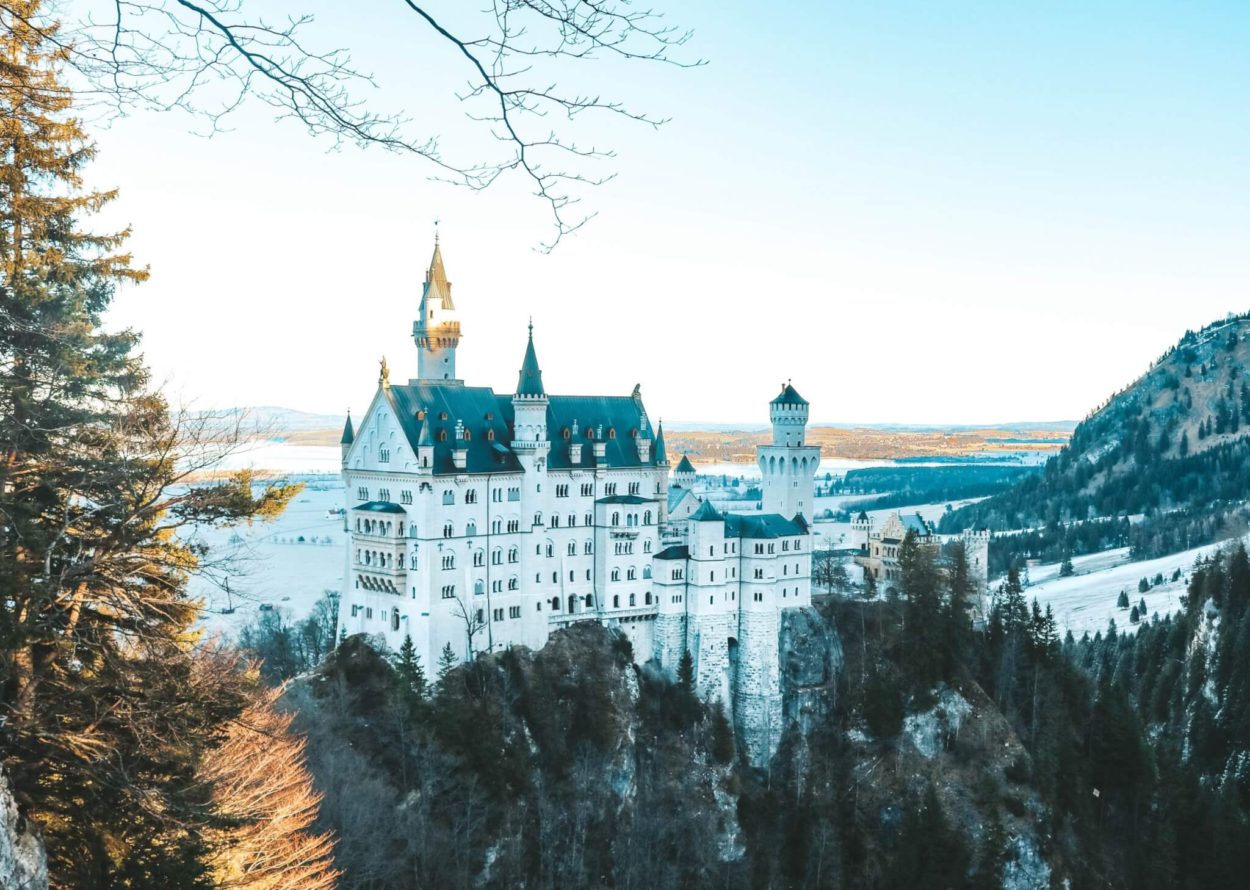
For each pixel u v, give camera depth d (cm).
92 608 4944
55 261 5088
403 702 15362
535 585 18188
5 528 4494
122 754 4688
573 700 17700
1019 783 19138
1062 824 19100
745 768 19425
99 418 4950
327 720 14888
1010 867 18188
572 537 18775
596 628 18812
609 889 15900
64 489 4881
